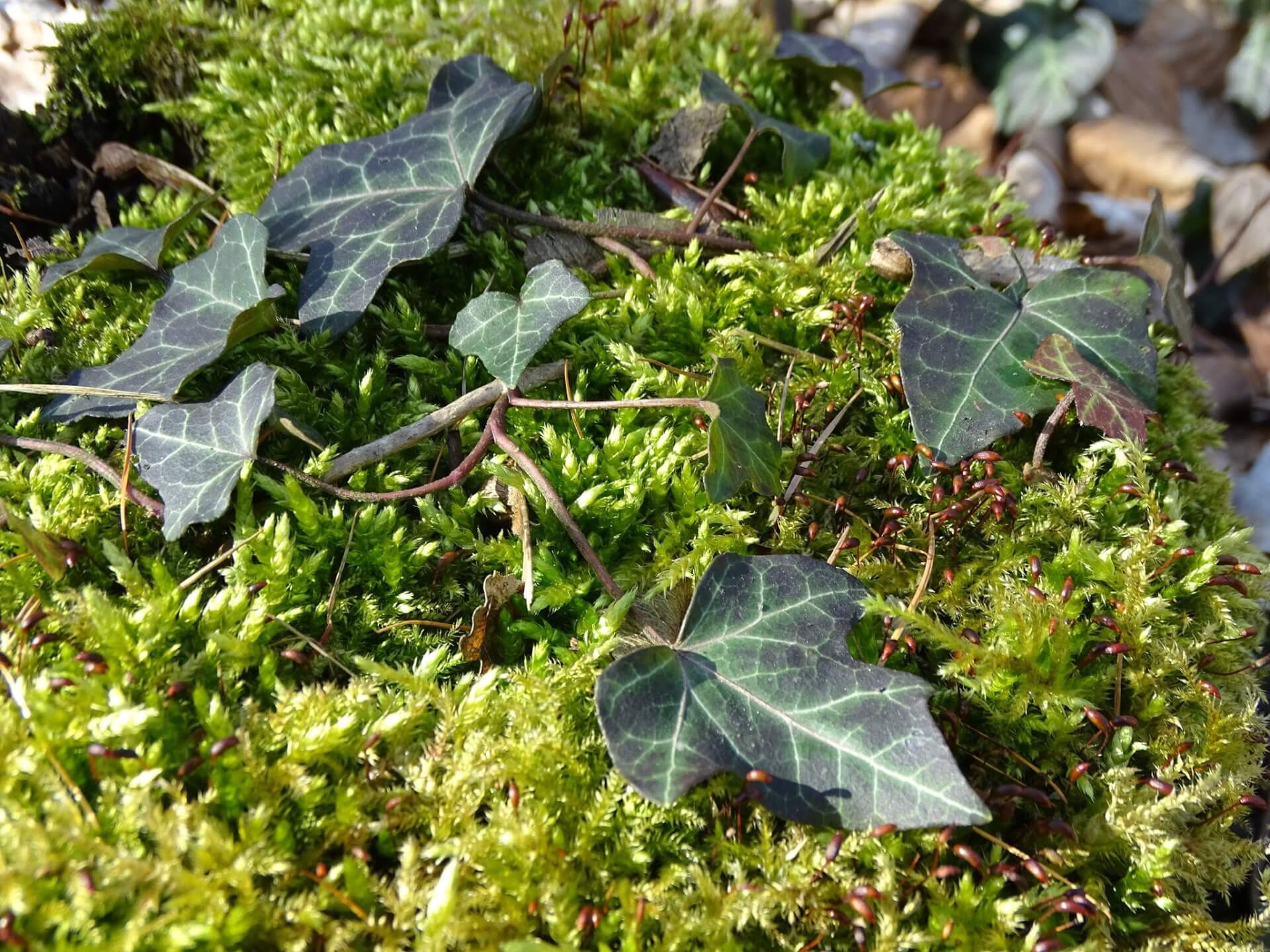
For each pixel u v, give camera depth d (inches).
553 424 6.8
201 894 4.4
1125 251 15.1
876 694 5.1
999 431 6.4
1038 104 16.9
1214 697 5.7
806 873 4.9
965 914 4.8
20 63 9.2
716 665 5.3
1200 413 8.5
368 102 8.6
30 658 5.2
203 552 6.2
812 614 5.5
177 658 5.5
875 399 7.2
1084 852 5.1
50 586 5.8
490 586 5.7
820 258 7.9
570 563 6.2
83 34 8.7
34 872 4.3
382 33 9.3
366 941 4.7
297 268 7.5
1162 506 6.7
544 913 4.8
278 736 5.1
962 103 17.8
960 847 4.8
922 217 8.0
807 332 7.6
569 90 9.0
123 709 4.9
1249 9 18.0
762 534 6.4
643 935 4.8
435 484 6.1
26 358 6.9
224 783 4.9
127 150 8.7
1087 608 6.2
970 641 5.5
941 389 6.5
